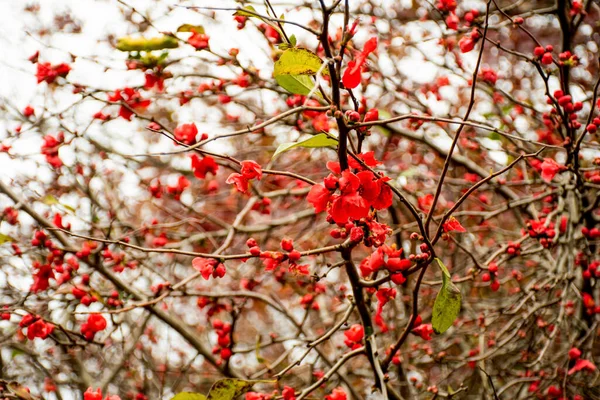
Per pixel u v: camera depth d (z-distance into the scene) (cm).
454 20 336
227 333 369
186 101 347
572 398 376
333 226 455
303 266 217
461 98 497
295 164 474
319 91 210
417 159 489
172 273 428
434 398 320
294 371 471
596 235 359
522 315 393
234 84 344
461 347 473
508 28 537
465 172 500
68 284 364
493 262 328
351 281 228
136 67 315
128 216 553
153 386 480
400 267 216
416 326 251
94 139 467
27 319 292
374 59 433
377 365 239
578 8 338
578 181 300
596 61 494
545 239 314
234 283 493
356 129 199
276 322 588
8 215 379
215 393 235
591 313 366
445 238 218
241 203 569
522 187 489
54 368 447
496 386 426
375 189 192
